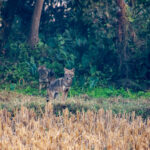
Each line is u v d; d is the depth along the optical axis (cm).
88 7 4794
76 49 4997
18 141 1645
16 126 2022
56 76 4700
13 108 2548
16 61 4853
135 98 3684
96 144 1647
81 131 1955
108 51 4812
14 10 5131
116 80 4581
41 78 4122
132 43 4816
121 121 2131
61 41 5116
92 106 2719
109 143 1631
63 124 2161
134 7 4953
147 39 4822
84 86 4319
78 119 2242
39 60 4925
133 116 2320
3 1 5047
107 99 3403
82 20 4844
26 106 2656
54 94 3244
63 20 5472
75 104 2734
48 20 5522
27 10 5397
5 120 2275
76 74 4675
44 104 2705
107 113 2384
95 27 4853
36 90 4184
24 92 4009
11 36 5272
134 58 4706
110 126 2036
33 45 5069
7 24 5059
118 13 4669
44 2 5491
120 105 2880
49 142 1645
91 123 2066
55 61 4903
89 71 4681
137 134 1912
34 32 5084
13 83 4416
